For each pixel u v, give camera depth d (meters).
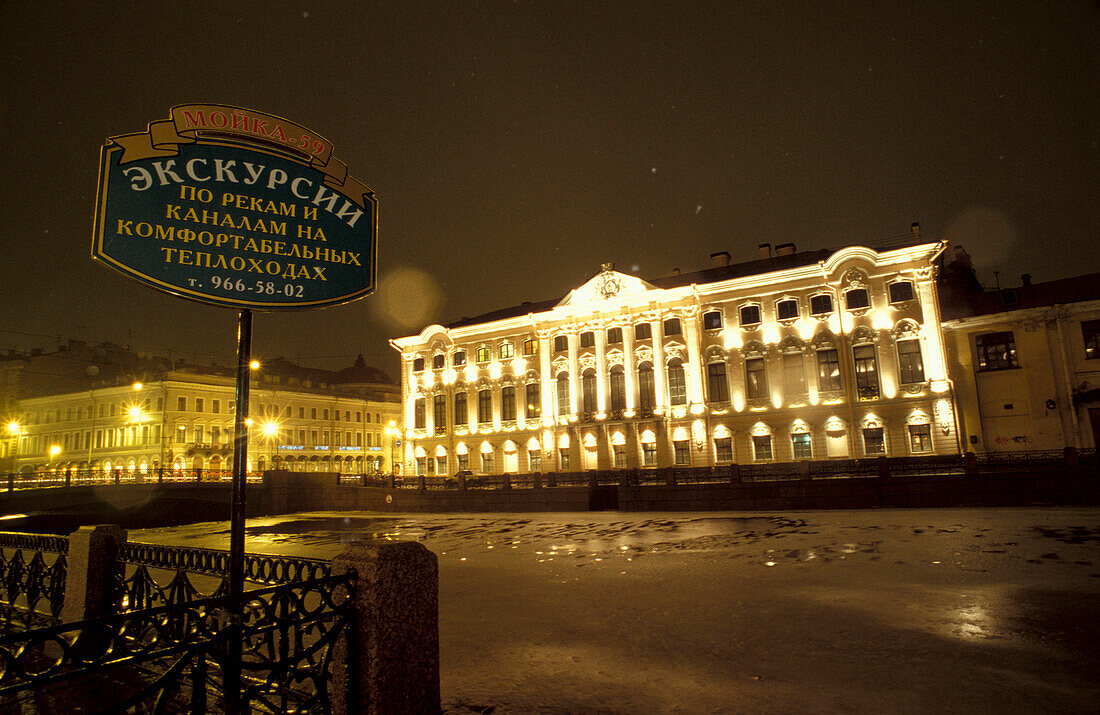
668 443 39.41
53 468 66.69
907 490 23.17
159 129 4.98
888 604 8.49
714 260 44.69
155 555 6.09
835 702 5.21
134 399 61.75
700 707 5.23
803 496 24.88
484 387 46.53
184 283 4.93
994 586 9.34
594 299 42.38
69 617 6.62
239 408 4.90
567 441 42.59
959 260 38.72
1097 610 7.72
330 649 4.41
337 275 5.61
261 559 5.40
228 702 4.06
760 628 7.58
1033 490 21.20
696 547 15.62
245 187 5.26
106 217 4.70
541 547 17.53
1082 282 31.27
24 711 5.14
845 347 35.19
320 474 39.91
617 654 6.80
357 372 89.12
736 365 38.06
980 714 4.88
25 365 70.81
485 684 6.00
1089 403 29.17
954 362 32.69
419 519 30.66
